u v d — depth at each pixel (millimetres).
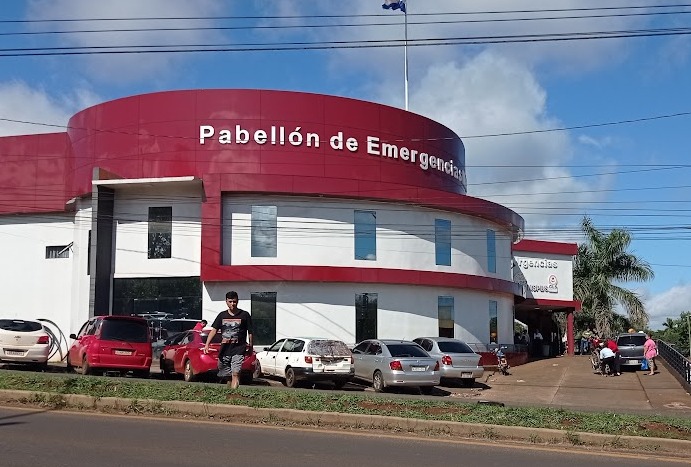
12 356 22766
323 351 22422
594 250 48375
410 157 32000
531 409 13852
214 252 28594
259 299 28984
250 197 29484
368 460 9625
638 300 47844
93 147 30547
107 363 20453
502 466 9586
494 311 35188
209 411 13227
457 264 32969
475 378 25750
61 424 11852
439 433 12273
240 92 29750
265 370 24234
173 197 29984
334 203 30266
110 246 29938
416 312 31031
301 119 29969
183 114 29688
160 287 29656
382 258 30703
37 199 32438
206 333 21828
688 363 23500
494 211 33969
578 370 31594
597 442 11594
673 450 11305
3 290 32594
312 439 11203
